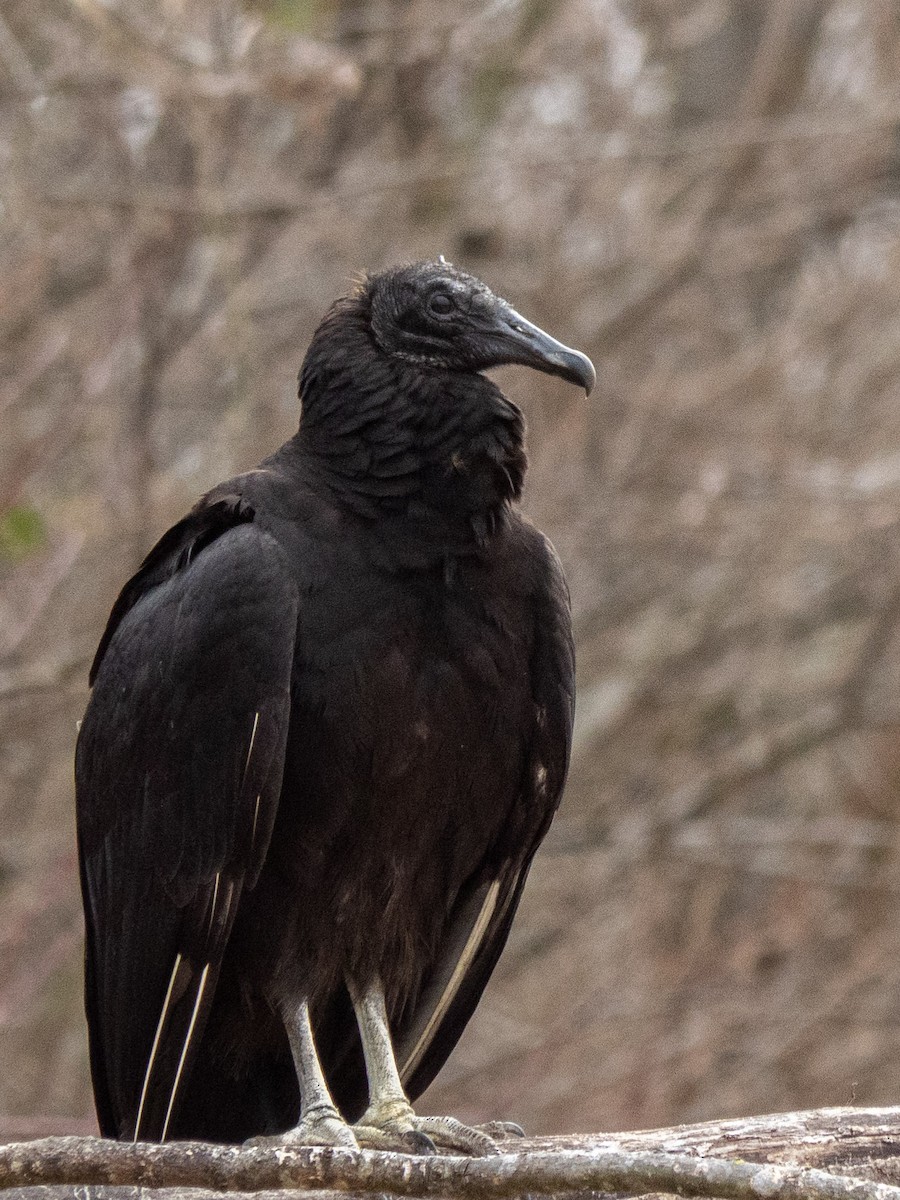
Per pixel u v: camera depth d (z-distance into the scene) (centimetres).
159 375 1273
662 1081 1297
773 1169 449
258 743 623
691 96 1611
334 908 652
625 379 1459
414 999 699
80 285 1284
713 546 1454
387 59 1326
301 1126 628
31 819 1259
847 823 1435
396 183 1301
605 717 1466
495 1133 637
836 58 1551
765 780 1513
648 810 1421
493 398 670
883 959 1366
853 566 1480
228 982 667
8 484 1110
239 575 632
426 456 654
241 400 1224
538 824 689
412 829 650
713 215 1522
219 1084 693
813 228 1547
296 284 1414
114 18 1113
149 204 1193
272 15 1089
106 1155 470
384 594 635
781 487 1410
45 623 1236
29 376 1182
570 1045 1315
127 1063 665
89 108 1270
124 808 662
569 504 1405
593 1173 459
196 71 1141
